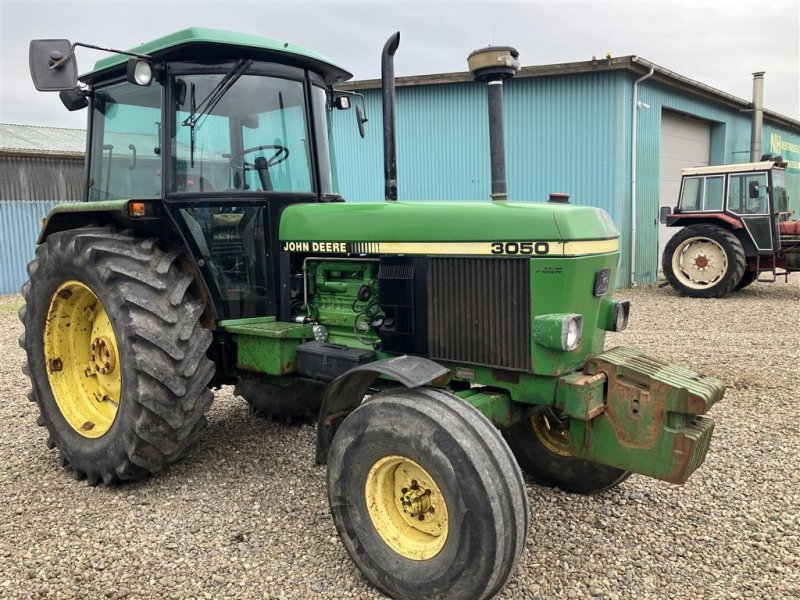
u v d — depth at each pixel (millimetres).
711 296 10969
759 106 16984
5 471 4039
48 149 17594
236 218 3693
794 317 8984
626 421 2932
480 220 2973
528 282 2857
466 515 2453
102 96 4066
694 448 2789
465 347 3057
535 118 12609
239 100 3662
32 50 3176
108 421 3900
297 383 4605
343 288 3510
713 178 11180
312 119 3926
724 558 3010
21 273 14414
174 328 3471
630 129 12312
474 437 2521
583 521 3352
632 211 12516
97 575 2898
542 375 2904
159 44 3457
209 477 3883
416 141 13680
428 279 3125
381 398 2770
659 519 3365
